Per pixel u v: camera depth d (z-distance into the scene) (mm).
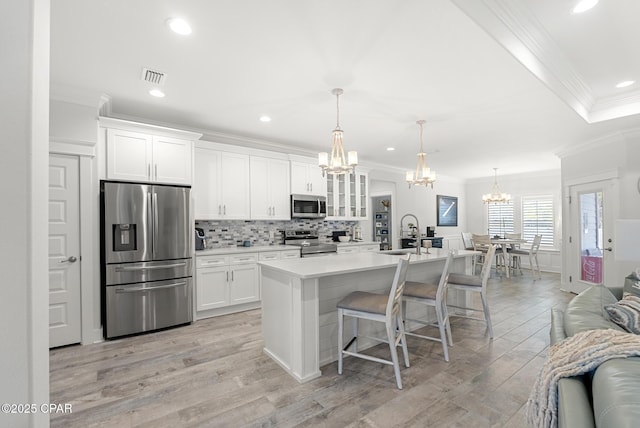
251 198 4469
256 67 2484
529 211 7684
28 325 658
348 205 5758
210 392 2105
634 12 1949
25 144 658
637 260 2012
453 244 8398
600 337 1097
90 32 2016
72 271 2953
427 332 3277
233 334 3232
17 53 655
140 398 2039
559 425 961
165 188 3445
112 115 3506
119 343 3002
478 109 3373
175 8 1799
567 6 1900
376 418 1820
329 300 2611
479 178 8617
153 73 2586
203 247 4070
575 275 5016
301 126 4008
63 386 2191
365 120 3756
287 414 1862
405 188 7230
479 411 1885
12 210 643
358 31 2025
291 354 2352
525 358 2619
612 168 4277
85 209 3008
